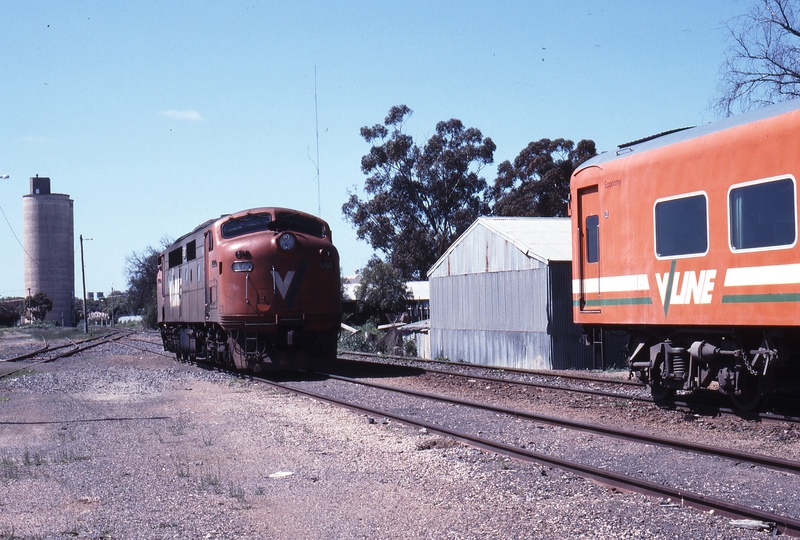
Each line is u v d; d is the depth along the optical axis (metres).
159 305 31.00
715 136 10.56
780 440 9.38
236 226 19.89
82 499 7.20
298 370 21.61
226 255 19.03
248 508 6.77
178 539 5.89
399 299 55.19
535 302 24.02
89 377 20.42
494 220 27.58
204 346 23.00
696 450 8.52
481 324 27.39
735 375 10.78
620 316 12.49
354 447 9.45
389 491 7.24
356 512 6.56
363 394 15.05
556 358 23.14
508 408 11.93
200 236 21.67
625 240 12.35
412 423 10.88
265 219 20.16
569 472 7.62
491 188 59.28
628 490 6.84
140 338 50.44
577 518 6.09
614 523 5.91
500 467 8.04
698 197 10.82
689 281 10.97
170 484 7.72
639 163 12.02
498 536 5.73
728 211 10.27
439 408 12.84
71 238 122.50
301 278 19.17
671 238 11.33
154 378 19.52
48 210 119.50
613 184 12.63
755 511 5.80
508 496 6.86
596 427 9.97
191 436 10.55
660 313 11.56
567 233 26.58
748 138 9.99
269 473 8.17
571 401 13.50
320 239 19.98
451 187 58.28
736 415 11.12
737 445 9.25
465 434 9.66
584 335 14.06
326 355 19.78
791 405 11.69
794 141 9.32
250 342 19.05
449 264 29.95
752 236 9.91
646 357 13.00
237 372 20.28
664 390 12.68
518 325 24.97
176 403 14.29
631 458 8.46
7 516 6.70
